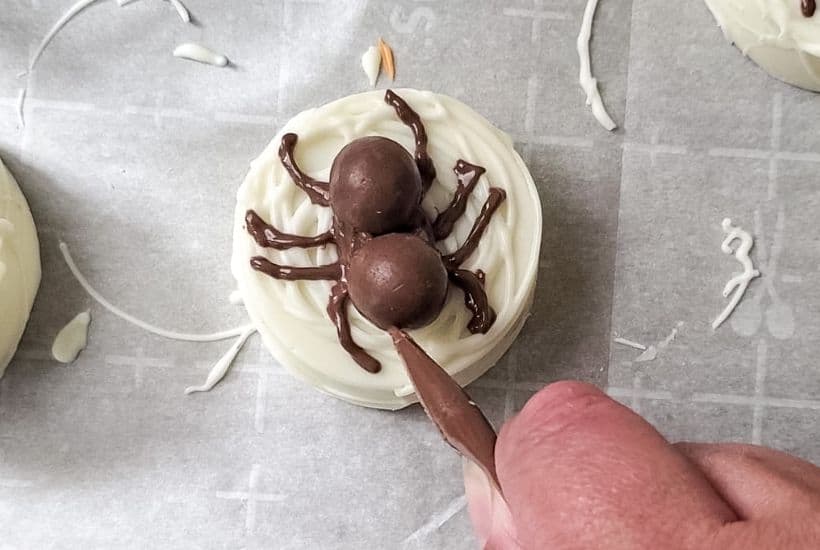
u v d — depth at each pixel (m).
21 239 0.19
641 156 0.20
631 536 0.12
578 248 0.20
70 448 0.20
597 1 0.20
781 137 0.20
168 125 0.20
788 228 0.20
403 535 0.20
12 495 0.20
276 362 0.20
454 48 0.20
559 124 0.20
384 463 0.20
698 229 0.20
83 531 0.20
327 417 0.20
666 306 0.20
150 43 0.20
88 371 0.20
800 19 0.19
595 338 0.20
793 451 0.20
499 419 0.20
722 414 0.20
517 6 0.20
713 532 0.12
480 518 0.15
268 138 0.20
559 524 0.12
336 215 0.17
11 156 0.20
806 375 0.20
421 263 0.16
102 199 0.20
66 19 0.20
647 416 0.20
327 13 0.20
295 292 0.18
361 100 0.19
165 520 0.20
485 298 0.18
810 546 0.11
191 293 0.20
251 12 0.20
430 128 0.19
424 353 0.15
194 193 0.20
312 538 0.20
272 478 0.20
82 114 0.20
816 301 0.20
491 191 0.18
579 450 0.12
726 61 0.20
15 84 0.20
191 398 0.20
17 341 0.19
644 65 0.20
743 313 0.20
